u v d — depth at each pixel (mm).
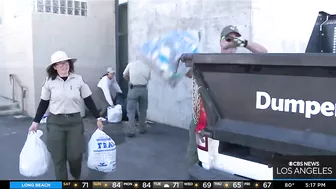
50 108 3662
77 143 3705
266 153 2434
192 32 6551
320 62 2002
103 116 8148
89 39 8812
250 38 5340
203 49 6305
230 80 2545
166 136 6410
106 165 3951
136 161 4906
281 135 2270
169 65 7223
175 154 5250
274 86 2303
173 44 7070
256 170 2479
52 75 3652
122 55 9047
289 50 4789
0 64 9875
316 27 3580
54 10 8305
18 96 9016
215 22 6016
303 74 2135
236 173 2611
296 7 4680
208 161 2779
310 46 3615
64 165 3734
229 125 2578
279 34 4922
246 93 2467
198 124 2764
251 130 2438
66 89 3623
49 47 8297
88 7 8758
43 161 3758
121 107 7887
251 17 5320
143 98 6504
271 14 5016
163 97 7508
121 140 6141
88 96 3850
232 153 2641
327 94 2051
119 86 9047
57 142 3645
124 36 8906
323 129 2092
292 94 2213
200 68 2693
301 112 2178
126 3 8680
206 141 2775
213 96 2676
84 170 4480
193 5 6477
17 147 5645
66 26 8469
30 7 8031
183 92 6922
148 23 7801
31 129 3742
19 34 8633
